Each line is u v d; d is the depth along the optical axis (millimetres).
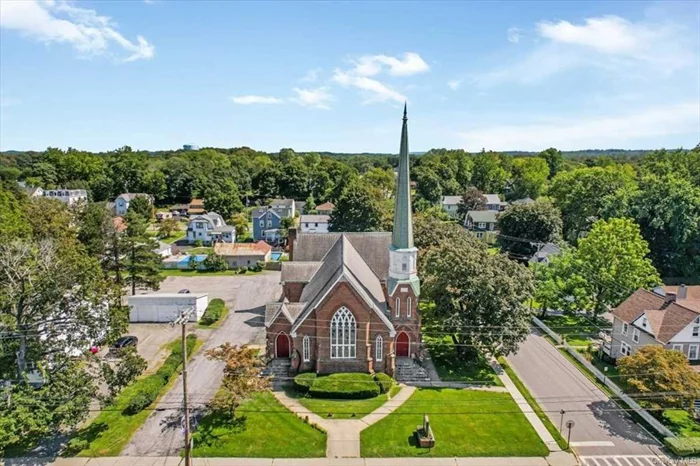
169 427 38938
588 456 36000
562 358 53688
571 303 61625
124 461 34594
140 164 168625
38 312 39125
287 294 56594
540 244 85688
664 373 39219
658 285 63406
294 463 34812
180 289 79250
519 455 36031
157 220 141500
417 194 154125
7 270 37281
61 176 170375
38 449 35844
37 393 34062
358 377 45562
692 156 111625
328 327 46719
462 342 51750
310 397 43875
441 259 50969
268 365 49312
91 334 40312
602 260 62656
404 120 46656
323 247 62344
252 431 38438
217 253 94000
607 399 44531
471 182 176125
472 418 40844
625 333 53188
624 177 97562
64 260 40250
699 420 41062
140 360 39375
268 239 120438
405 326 49656
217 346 55281
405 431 38750
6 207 72125
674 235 78500
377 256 58875
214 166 190875
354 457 35562
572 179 104688
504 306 47156
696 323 48281
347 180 147125
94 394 36812
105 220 68000
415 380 47812
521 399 44156
